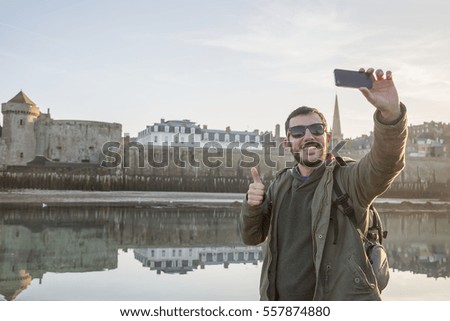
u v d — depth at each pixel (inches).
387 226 874.1
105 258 454.0
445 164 2327.8
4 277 348.5
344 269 102.7
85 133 2255.2
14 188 1925.4
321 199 106.9
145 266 406.6
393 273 373.7
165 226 796.0
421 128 2898.6
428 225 900.6
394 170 98.7
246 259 457.1
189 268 398.0
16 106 2126.0
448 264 424.2
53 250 504.7
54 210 1150.3
